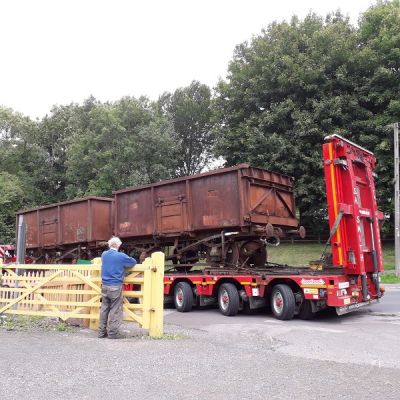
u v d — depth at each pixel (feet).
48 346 24.68
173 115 171.73
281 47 107.55
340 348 24.73
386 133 93.91
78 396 16.38
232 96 115.85
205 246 48.21
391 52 96.12
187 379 18.42
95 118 141.49
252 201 43.93
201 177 46.16
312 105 98.78
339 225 35.68
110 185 134.62
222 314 40.88
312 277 35.45
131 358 21.88
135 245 55.11
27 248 71.92
